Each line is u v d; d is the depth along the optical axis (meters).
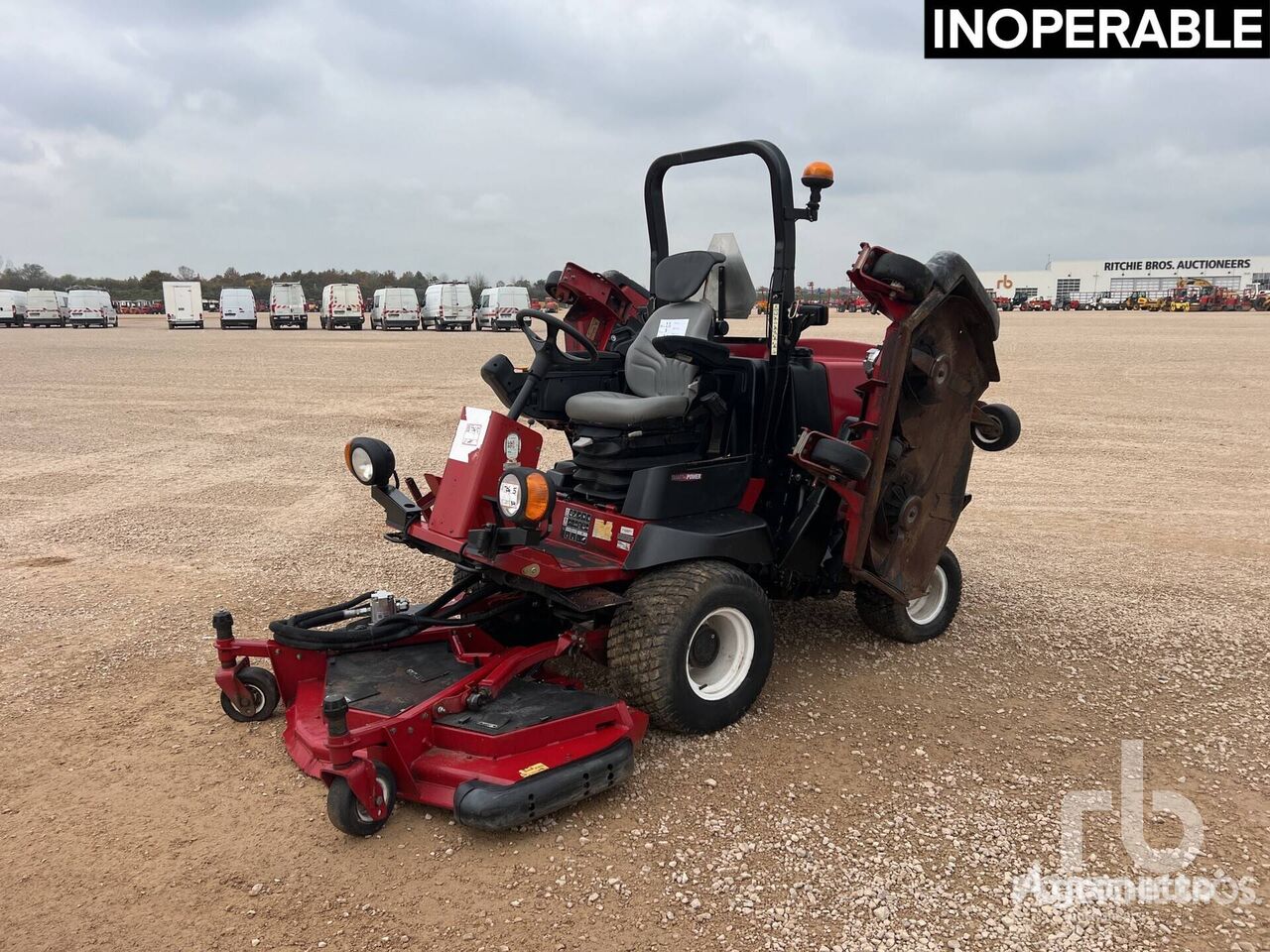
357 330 43.00
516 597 4.07
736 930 2.56
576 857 2.88
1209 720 3.87
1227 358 21.98
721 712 3.67
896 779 3.37
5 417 12.66
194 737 3.62
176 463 9.53
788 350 4.15
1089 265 94.69
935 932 2.56
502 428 3.61
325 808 3.14
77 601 5.20
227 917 2.59
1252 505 7.91
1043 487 8.63
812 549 4.22
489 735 3.05
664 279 4.51
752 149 4.16
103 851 2.89
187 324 44.19
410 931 2.54
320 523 7.09
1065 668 4.41
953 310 4.11
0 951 2.44
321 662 3.69
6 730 3.67
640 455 4.03
